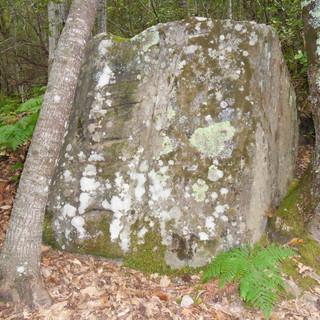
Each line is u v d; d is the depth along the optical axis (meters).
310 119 6.13
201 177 3.21
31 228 2.56
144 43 3.40
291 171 4.57
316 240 3.50
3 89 11.34
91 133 3.42
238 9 8.68
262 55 3.29
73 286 2.83
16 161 5.18
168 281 3.04
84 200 3.38
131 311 2.64
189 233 3.20
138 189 3.33
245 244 3.19
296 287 3.00
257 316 2.70
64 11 7.08
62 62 2.55
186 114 3.27
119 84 3.44
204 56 3.25
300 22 5.37
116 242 3.30
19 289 2.53
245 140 3.19
